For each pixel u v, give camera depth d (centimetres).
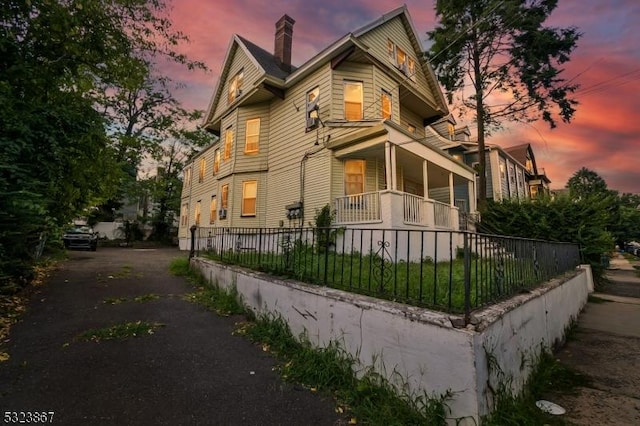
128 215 3083
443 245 1011
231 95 1472
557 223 1124
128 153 930
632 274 1584
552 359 391
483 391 221
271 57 1429
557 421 263
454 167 1179
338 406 267
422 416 236
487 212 1299
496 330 254
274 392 287
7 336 377
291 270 460
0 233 420
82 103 596
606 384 338
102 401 258
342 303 322
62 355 337
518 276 384
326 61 1055
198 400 268
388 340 272
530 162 2898
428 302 285
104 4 588
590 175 5188
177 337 407
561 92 1292
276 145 1233
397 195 835
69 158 553
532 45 1284
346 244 894
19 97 512
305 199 1061
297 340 379
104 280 705
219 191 1459
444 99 1452
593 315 690
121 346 369
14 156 424
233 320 484
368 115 1045
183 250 1892
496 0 1252
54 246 1123
